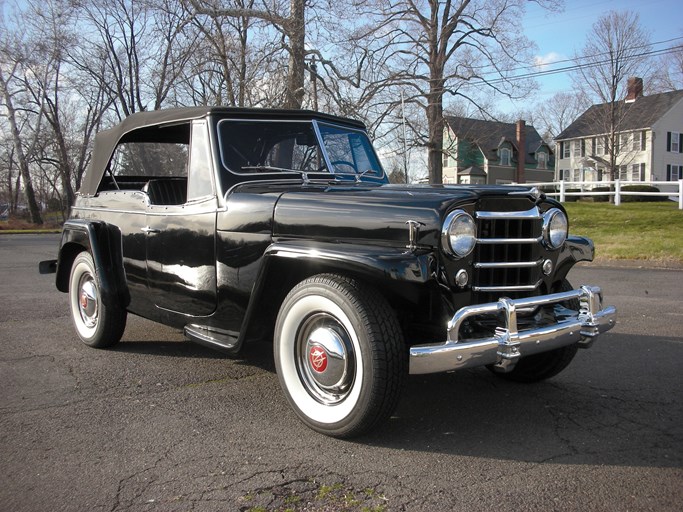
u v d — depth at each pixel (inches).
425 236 115.9
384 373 113.4
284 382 130.2
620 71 1320.1
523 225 130.6
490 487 103.0
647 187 1274.6
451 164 1935.3
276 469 109.4
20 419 133.6
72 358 184.4
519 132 1916.8
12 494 100.3
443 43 929.5
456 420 134.7
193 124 158.2
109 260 184.7
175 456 115.0
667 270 422.9
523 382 162.6
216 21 631.8
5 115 1445.6
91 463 111.9
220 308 146.9
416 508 95.9
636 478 106.4
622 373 171.9
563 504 97.1
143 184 208.5
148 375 167.0
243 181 150.6
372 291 119.0
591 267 444.5
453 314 121.3
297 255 123.3
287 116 166.6
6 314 256.2
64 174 1487.5
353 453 116.6
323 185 154.9
